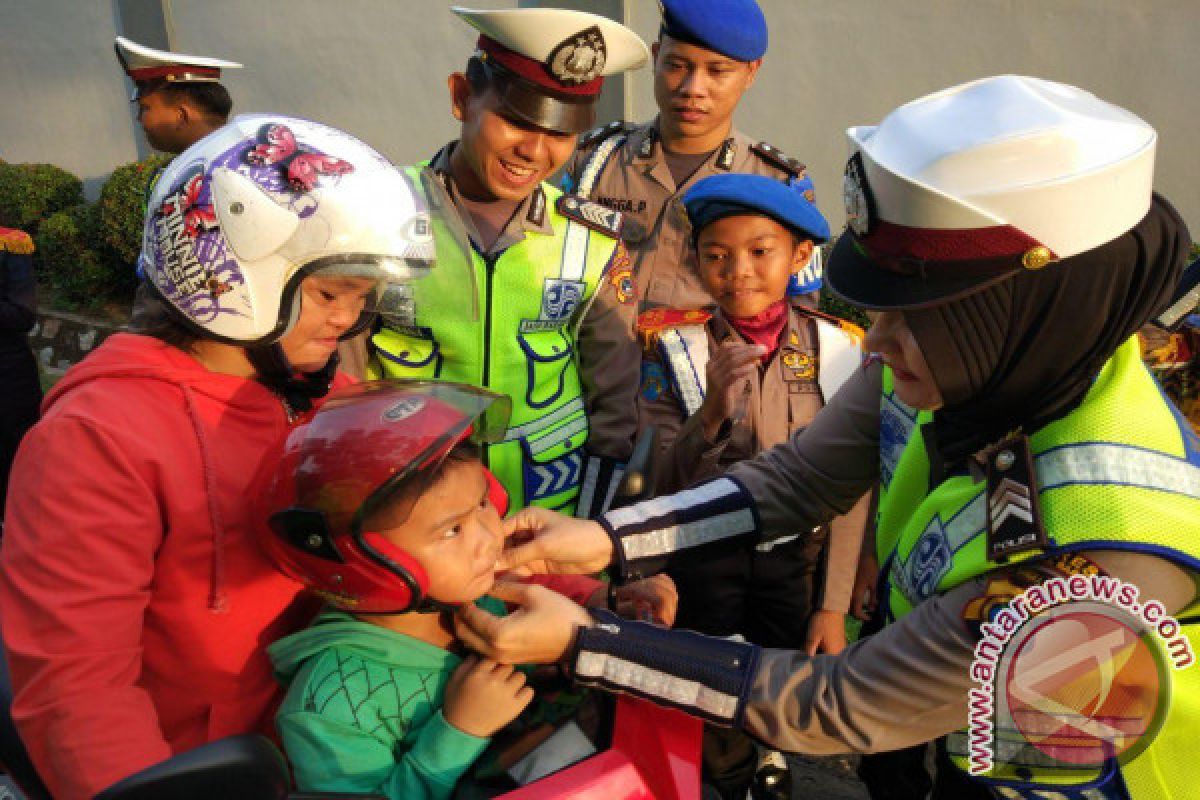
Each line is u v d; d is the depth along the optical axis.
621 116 5.85
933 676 1.22
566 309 2.32
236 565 1.36
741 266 2.29
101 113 8.02
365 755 1.30
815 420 1.76
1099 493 1.13
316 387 1.50
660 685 1.32
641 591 1.67
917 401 1.27
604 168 3.13
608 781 1.31
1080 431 1.18
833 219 5.34
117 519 1.25
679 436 2.23
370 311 1.62
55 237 6.97
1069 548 1.12
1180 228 1.17
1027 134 1.09
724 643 1.37
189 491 1.32
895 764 2.04
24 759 1.36
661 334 2.45
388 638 1.35
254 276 1.28
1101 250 1.11
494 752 1.40
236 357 1.41
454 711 1.30
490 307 2.24
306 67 6.95
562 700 1.48
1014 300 1.14
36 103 8.29
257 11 7.02
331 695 1.32
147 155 7.92
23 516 1.25
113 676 1.24
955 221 1.10
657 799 1.36
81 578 1.23
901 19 4.93
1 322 3.89
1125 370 1.22
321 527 1.22
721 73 2.89
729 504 1.70
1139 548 1.10
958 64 4.86
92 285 7.05
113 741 1.21
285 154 1.29
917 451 1.47
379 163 1.36
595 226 2.35
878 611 1.64
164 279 1.31
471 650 1.41
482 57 2.13
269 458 1.32
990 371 1.19
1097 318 1.13
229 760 1.07
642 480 1.88
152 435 1.30
